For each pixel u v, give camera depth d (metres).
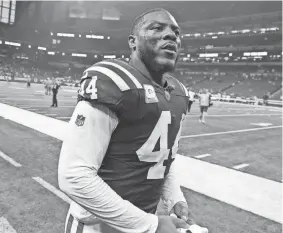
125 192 1.07
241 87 49.28
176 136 1.19
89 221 1.13
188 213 1.24
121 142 1.03
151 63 1.08
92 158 0.96
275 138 9.83
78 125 0.96
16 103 13.98
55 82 14.23
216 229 2.99
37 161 4.98
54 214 3.08
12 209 3.13
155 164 1.11
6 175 4.16
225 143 8.09
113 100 0.95
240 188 4.30
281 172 5.38
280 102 37.06
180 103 1.21
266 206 3.68
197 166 5.37
